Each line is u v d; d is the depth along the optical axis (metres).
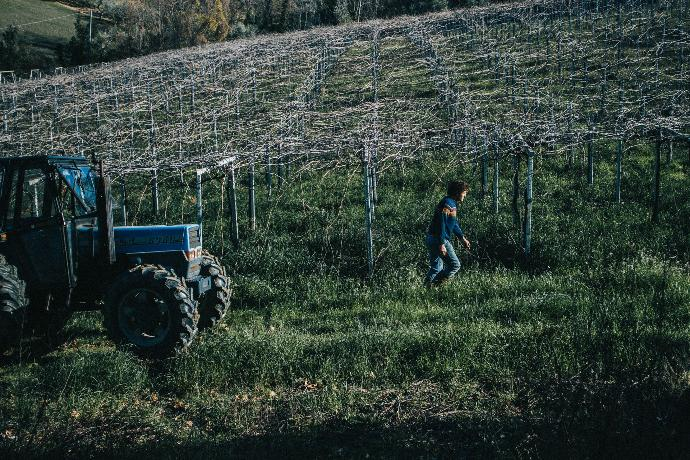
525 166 16.33
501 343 6.18
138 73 34.38
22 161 6.96
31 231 6.95
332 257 10.47
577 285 8.41
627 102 18.23
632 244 9.80
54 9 92.12
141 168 13.34
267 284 9.53
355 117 19.64
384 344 6.29
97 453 4.41
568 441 3.91
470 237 10.70
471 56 29.08
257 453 4.38
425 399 5.33
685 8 30.81
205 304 7.88
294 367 6.09
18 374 6.45
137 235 7.39
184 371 6.08
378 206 13.80
